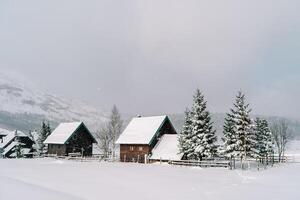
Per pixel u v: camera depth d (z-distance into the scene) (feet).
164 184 109.70
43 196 75.15
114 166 190.60
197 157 197.36
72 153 279.49
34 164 204.23
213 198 84.48
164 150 220.64
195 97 199.72
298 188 102.32
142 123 250.37
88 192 91.40
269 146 223.71
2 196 71.87
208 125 195.52
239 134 183.93
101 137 301.84
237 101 189.26
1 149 329.31
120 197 84.28
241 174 146.10
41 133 355.56
